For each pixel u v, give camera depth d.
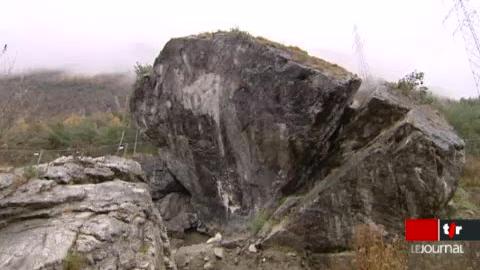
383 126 10.12
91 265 5.73
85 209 6.92
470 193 11.00
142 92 14.73
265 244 9.64
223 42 12.10
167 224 13.41
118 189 7.91
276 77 10.70
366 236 8.35
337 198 9.33
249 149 11.33
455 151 9.45
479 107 18.22
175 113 13.34
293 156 10.56
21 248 5.67
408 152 8.99
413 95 11.30
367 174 9.22
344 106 10.44
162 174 14.68
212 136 12.32
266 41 11.78
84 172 8.30
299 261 9.22
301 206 9.72
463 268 8.16
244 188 11.62
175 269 7.95
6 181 7.26
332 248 9.19
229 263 9.54
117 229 6.56
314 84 10.15
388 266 7.80
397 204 8.97
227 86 11.75
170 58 13.58
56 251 5.66
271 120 10.78
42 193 7.11
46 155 15.82
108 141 18.17
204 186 12.89
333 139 10.76
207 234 12.80
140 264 6.23
